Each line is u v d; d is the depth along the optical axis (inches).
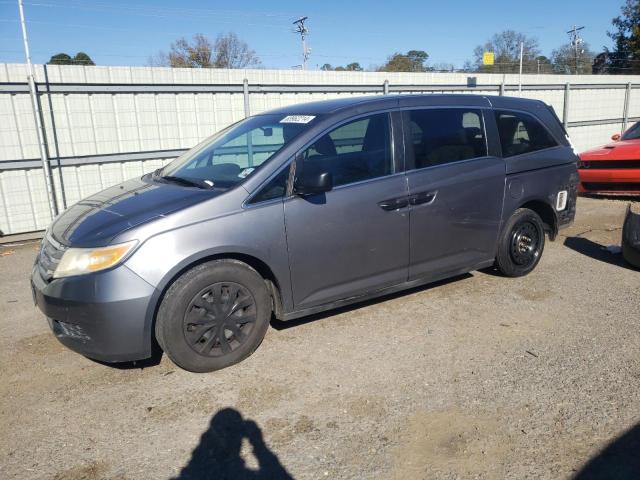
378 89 462.6
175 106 363.6
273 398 126.0
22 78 306.8
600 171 345.4
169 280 127.3
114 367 143.9
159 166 364.2
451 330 159.9
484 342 151.6
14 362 149.3
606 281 199.9
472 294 188.4
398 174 160.2
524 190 191.9
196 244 129.2
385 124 161.0
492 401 121.9
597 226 290.5
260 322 142.2
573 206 214.8
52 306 127.9
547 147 202.4
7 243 302.8
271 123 166.1
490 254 189.0
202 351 134.6
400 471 100.0
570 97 598.2
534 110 201.9
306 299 148.8
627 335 153.3
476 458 103.0
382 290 163.9
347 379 133.5
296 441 110.0
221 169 153.9
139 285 124.1
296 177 143.9
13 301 201.8
